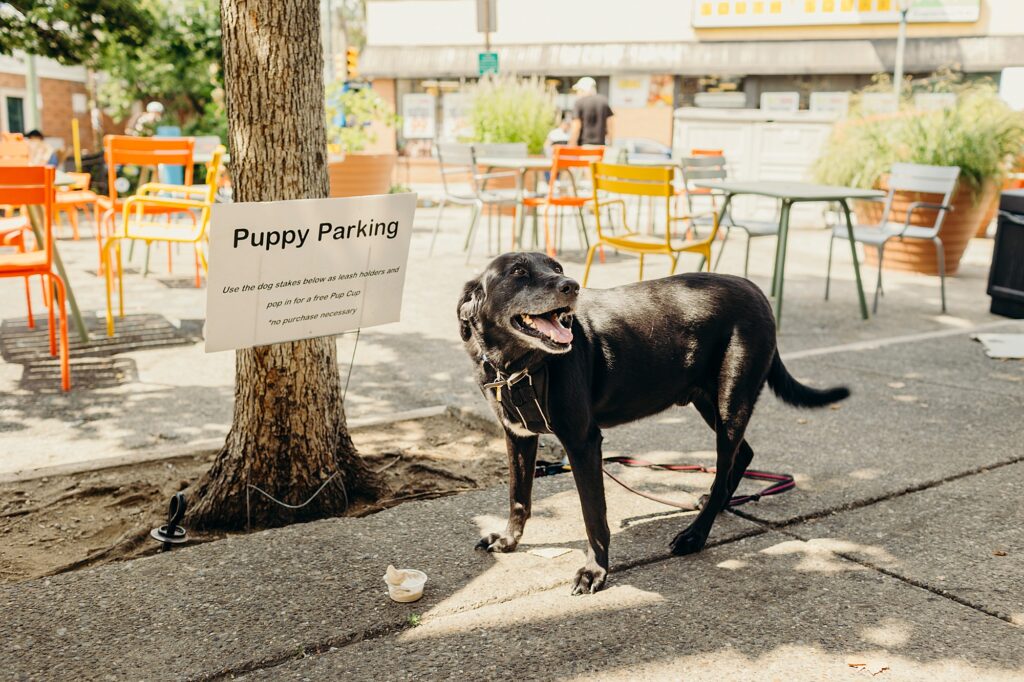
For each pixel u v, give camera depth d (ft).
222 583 10.05
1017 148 31.89
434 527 11.68
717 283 11.48
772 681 8.25
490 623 9.32
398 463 14.51
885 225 29.25
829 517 12.12
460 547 11.10
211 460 14.40
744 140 46.37
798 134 45.16
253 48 11.34
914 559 10.77
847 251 38.27
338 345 22.11
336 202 11.12
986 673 8.37
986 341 22.30
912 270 32.86
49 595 9.74
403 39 74.84
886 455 14.40
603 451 14.84
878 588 10.06
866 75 65.98
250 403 12.38
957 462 14.06
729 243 40.19
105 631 9.05
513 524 11.07
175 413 16.80
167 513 12.50
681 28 68.54
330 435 12.93
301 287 11.19
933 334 23.45
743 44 67.05
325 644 8.87
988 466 13.91
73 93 80.43
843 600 9.80
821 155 35.83
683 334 11.00
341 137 42.68
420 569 10.50
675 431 15.88
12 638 8.89
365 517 12.00
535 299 9.39
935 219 31.50
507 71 71.20
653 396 11.09
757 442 15.14
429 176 74.43
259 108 11.48
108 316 22.30
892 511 12.28
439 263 33.76
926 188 27.53
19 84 72.49
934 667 8.47
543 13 71.31
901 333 23.80
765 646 8.86
